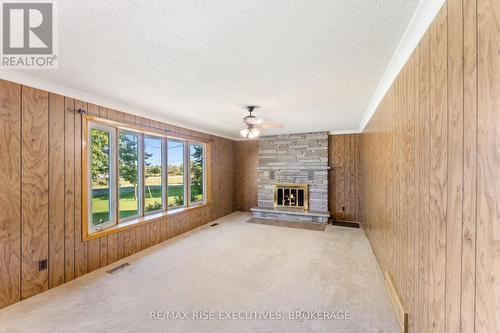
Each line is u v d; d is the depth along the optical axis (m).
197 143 5.27
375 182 3.27
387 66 2.04
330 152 5.63
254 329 1.84
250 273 2.80
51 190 2.47
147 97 2.92
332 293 2.35
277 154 6.05
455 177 1.07
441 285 1.20
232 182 6.57
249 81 2.39
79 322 1.92
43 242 2.40
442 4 1.19
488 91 0.84
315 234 4.40
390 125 2.35
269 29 1.50
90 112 2.87
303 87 2.56
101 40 1.62
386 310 2.07
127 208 3.65
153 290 2.42
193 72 2.16
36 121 2.34
